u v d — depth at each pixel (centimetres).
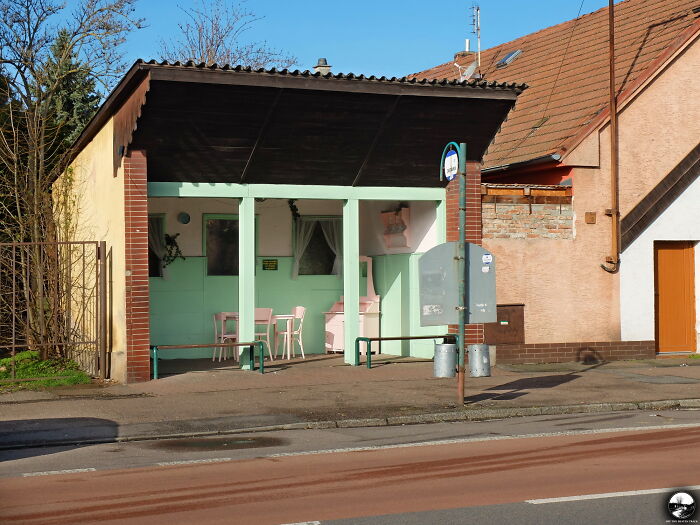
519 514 733
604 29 2377
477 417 1320
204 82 1530
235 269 2108
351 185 1828
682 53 2019
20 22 2438
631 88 1967
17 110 2328
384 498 802
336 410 1347
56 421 1269
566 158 1922
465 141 1814
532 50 2659
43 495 832
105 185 1812
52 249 2150
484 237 1880
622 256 1972
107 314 1762
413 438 1141
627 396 1457
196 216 2070
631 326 1975
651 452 1006
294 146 1714
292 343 2114
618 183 1969
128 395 1503
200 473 928
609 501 771
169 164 1670
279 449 1075
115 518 745
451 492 820
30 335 1978
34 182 2192
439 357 1405
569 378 1673
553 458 978
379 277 2162
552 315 1919
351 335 1859
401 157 1803
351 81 1630
